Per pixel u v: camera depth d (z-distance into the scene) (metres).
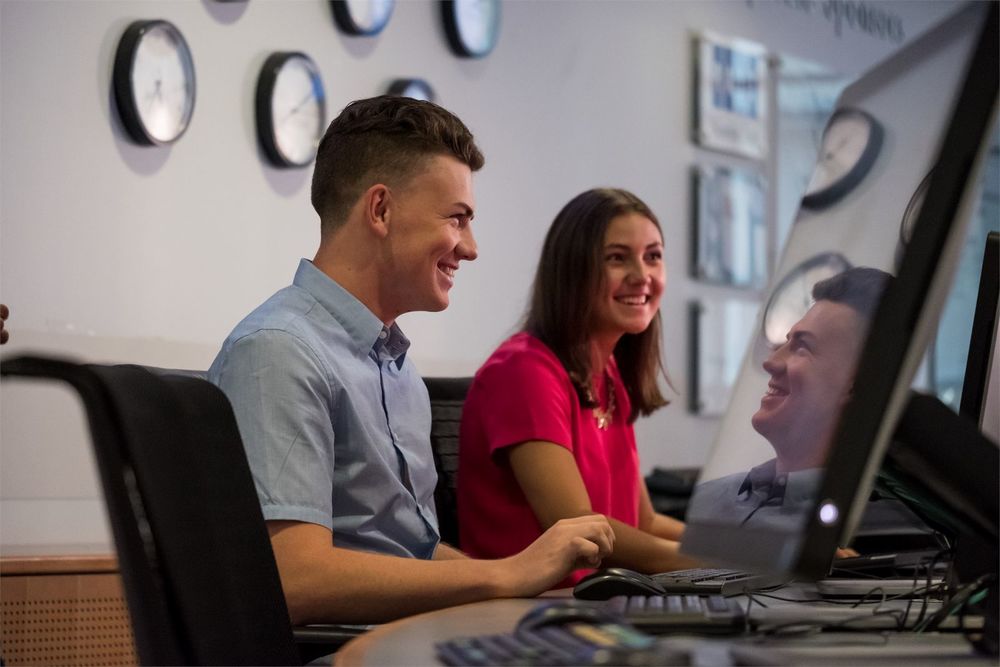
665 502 3.60
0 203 2.81
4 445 2.82
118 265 3.04
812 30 5.41
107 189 3.02
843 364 0.86
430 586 1.38
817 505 0.78
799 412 0.90
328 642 1.35
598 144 4.44
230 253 3.31
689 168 4.84
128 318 3.06
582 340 2.22
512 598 1.41
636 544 2.04
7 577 2.46
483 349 3.98
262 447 1.44
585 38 4.39
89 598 2.54
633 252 2.28
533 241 4.18
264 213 3.39
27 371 0.83
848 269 0.94
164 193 3.15
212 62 3.26
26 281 2.86
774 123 5.21
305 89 3.45
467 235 1.75
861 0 5.68
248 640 1.00
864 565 1.57
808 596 1.29
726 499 0.96
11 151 2.83
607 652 0.70
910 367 0.78
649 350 2.40
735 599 1.25
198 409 1.03
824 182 1.08
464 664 0.74
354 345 1.65
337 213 1.70
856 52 5.67
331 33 3.56
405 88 3.70
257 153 3.37
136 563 0.86
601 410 2.32
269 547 1.08
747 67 5.07
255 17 3.36
